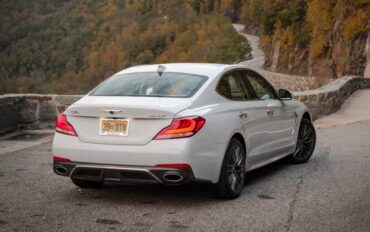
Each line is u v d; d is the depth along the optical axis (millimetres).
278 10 108188
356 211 5852
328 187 7000
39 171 7996
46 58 183375
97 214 5789
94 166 5977
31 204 6168
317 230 5215
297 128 8398
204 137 5930
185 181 5801
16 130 12133
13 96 12016
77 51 184000
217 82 6605
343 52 71312
